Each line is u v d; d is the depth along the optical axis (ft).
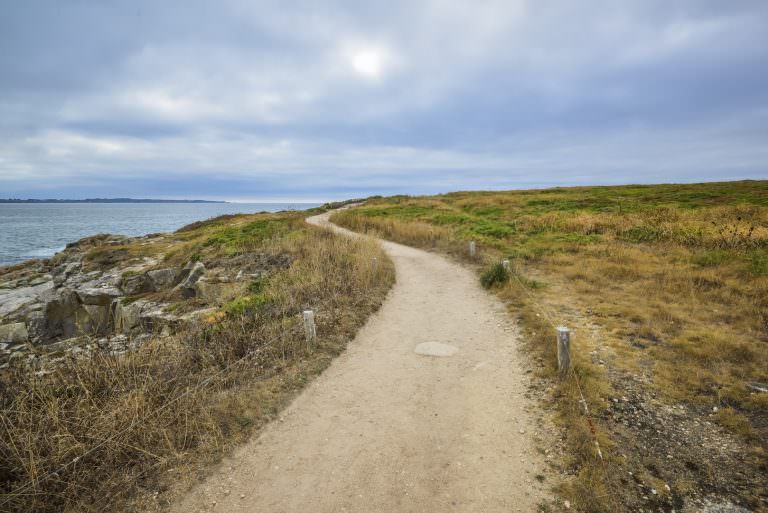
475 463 15.60
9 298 68.95
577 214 83.15
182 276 56.85
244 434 17.66
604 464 14.71
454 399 20.61
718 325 27.78
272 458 16.25
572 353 24.04
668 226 61.21
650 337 26.50
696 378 20.81
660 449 15.88
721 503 13.20
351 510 13.60
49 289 65.10
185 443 16.75
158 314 43.55
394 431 17.95
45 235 254.47
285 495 14.32
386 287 43.34
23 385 18.69
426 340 29.07
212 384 21.47
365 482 14.84
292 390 21.54
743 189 114.93
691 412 18.28
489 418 18.65
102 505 13.84
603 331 27.76
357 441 17.28
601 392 19.69
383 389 21.88
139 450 15.64
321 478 15.10
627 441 16.33
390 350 27.32
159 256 73.15
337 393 21.50
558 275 44.01
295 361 24.72
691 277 37.55
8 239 226.79
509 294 37.93
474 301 38.22
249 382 22.17
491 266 44.75
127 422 16.72
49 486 14.30
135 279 57.98
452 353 26.53
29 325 54.44
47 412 16.39
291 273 43.68
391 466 15.66
